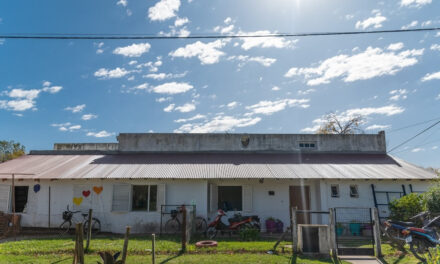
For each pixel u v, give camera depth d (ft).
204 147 71.87
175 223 54.29
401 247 36.01
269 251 36.40
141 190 56.39
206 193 55.88
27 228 54.34
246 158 67.31
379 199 56.95
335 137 73.67
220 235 50.52
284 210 59.06
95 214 54.90
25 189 57.21
